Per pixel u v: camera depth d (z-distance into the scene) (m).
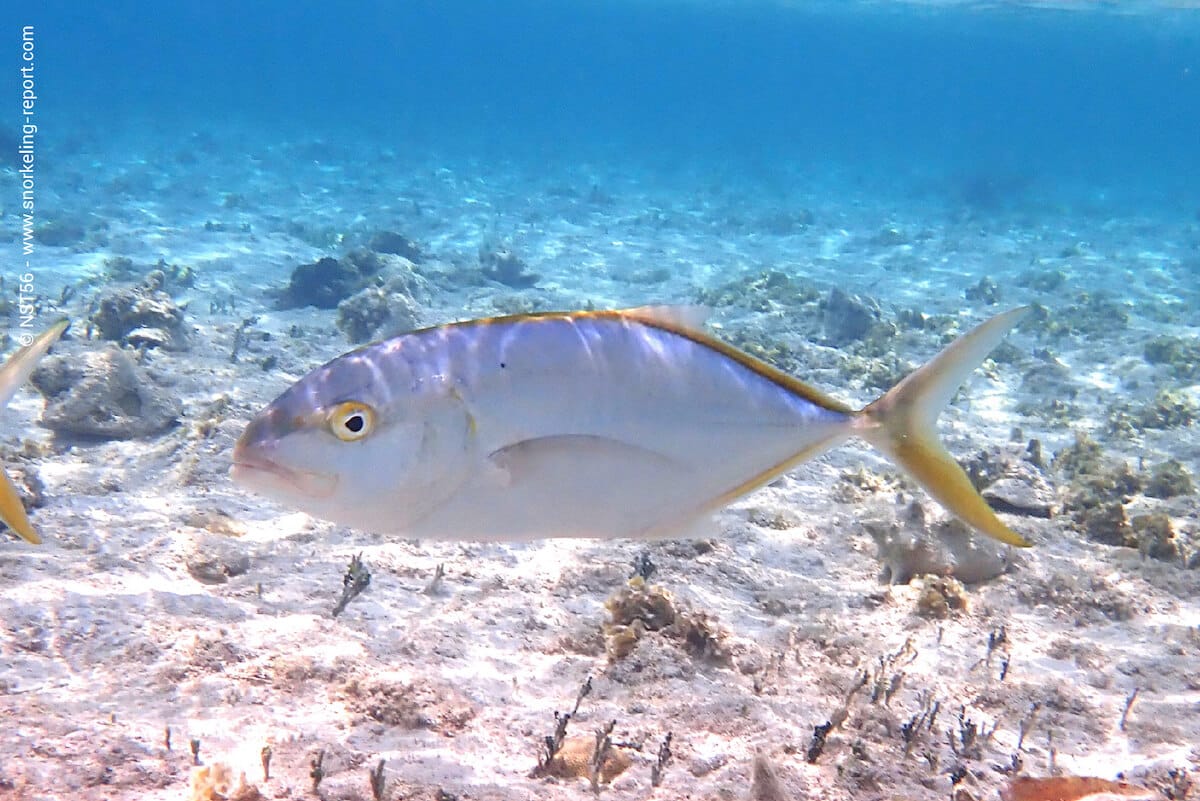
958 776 1.13
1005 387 3.89
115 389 2.54
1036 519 2.25
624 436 0.67
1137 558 2.01
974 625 1.66
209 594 1.50
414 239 6.46
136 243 5.68
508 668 1.37
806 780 1.11
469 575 1.70
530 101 34.25
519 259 5.74
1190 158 29.39
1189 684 1.49
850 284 6.11
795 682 1.39
